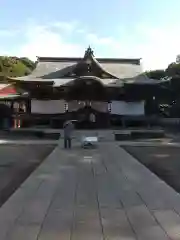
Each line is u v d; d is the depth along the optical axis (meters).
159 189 9.26
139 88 40.62
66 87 40.12
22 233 5.66
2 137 28.88
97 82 39.38
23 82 41.03
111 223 6.22
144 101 41.09
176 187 9.54
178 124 34.41
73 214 6.82
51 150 19.72
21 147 21.56
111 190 9.14
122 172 12.10
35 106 41.12
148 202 7.82
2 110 37.41
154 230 5.82
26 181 10.39
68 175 11.49
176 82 40.38
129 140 27.19
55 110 40.88
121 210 7.12
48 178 10.92
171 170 12.50
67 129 20.86
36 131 29.61
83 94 40.28
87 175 11.50
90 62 43.78
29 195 8.52
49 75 45.38
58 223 6.22
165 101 42.47
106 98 40.50
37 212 6.96
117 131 32.19
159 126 37.59
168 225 6.09
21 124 38.88
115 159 15.69
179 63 59.75
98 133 30.75
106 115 39.03
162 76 61.66
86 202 7.82
